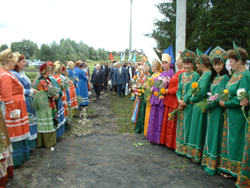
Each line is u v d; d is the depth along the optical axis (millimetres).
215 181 3408
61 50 44281
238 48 3203
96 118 7898
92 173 3656
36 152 4555
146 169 3836
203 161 3801
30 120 4359
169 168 3887
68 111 6258
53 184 3299
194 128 4020
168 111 4844
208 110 3691
